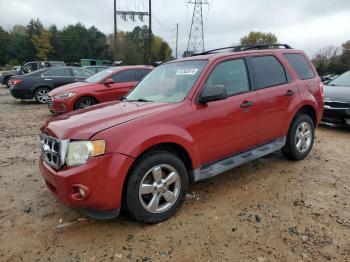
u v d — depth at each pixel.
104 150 3.29
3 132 8.50
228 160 4.47
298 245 3.31
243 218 3.83
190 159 3.96
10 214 4.07
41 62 24.23
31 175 5.31
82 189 3.28
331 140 7.23
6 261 3.21
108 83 10.00
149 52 37.88
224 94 3.95
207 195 4.42
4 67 72.62
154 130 3.59
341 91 8.10
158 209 3.71
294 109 5.27
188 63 4.65
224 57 4.57
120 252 3.29
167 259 3.16
